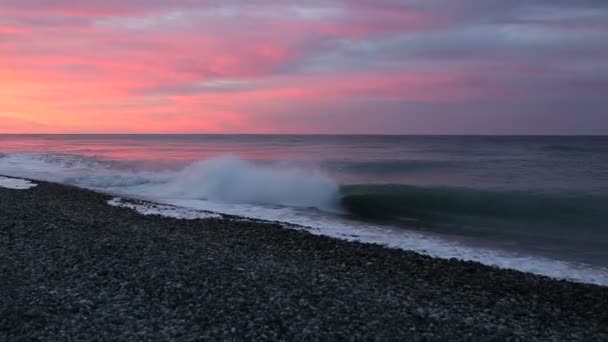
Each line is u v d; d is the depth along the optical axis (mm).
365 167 39188
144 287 9789
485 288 11219
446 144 95562
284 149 77250
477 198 24703
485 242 16766
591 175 34500
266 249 14047
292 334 7844
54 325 7816
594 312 9898
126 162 46469
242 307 8906
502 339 8133
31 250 12406
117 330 7719
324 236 16250
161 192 28328
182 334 7668
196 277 10547
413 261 13305
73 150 74312
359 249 14438
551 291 11148
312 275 11273
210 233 16016
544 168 39750
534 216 21344
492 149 71812
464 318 9055
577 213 21578
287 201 25359
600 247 16188
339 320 8516
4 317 8055
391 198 25109
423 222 20484
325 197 25609
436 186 27766
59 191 25500
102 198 23719
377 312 9031
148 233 15195
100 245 13133
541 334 8555
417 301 9922
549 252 15484
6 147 87438
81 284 9852
